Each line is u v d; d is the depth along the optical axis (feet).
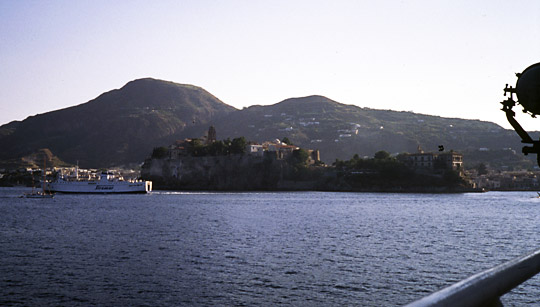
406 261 171.22
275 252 192.85
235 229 287.28
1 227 300.40
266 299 120.78
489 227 302.25
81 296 123.24
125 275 147.84
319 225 314.14
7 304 115.65
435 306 9.18
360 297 122.31
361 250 198.70
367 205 575.38
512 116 15.29
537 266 13.23
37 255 185.47
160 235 255.29
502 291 11.39
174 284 136.15
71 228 294.66
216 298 121.90
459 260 173.99
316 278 142.82
